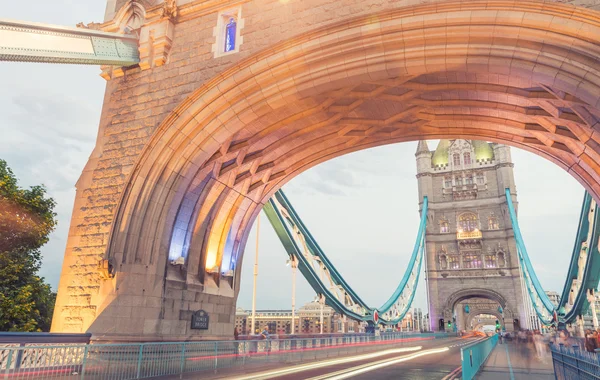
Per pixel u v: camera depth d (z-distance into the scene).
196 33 18.55
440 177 103.06
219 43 17.86
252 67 16.31
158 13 19.17
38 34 15.24
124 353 11.11
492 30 13.50
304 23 16.39
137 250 16.66
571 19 12.58
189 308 18.47
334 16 15.94
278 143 20.69
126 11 19.98
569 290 60.12
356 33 14.94
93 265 17.06
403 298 81.31
